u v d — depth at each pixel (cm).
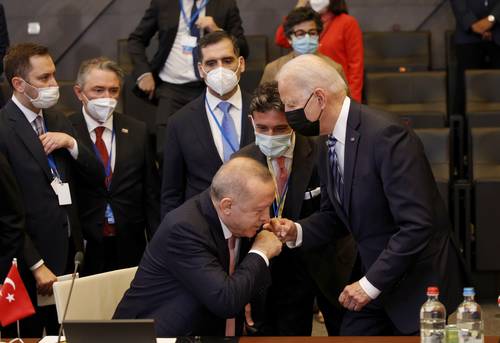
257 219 410
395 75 912
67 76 1089
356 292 429
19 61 541
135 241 616
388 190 423
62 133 559
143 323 383
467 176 827
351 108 434
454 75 953
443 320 397
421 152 431
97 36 1085
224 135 558
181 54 810
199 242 417
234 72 556
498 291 775
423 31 999
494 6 923
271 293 540
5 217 520
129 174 608
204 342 407
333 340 407
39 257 534
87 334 388
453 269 446
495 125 841
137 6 1080
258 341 408
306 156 512
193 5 812
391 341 404
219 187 409
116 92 605
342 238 518
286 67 432
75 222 564
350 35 815
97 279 464
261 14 1062
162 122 802
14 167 540
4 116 547
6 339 434
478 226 748
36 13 1082
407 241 419
